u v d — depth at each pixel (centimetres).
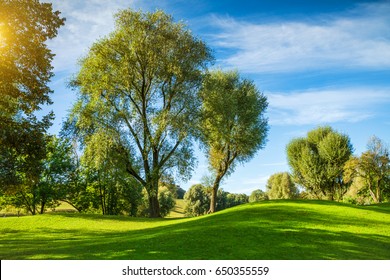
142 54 3628
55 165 4956
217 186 4981
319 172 6378
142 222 3130
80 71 3678
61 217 3341
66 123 3828
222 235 1675
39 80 2366
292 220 2062
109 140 3553
